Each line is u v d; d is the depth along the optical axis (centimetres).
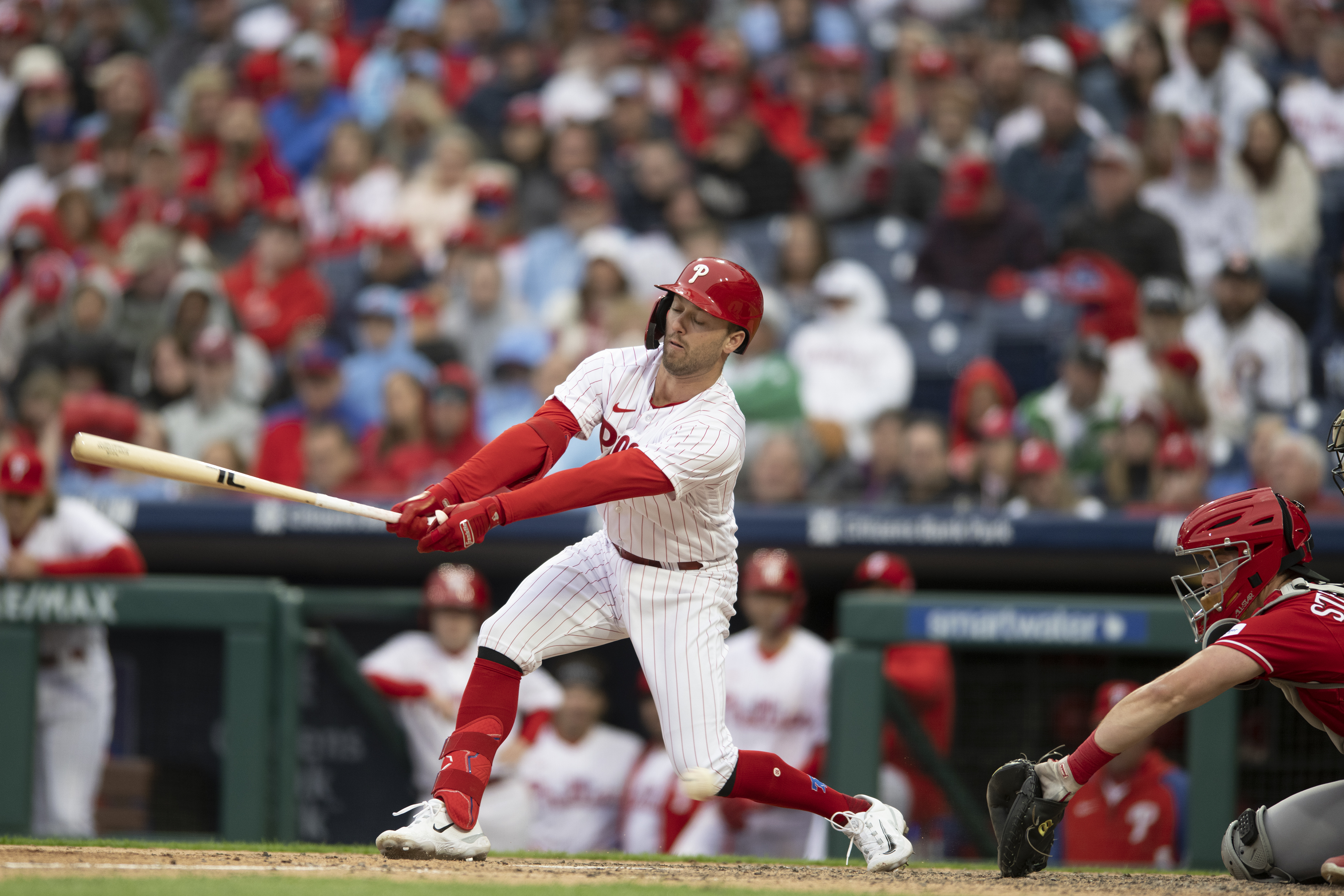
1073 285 3438
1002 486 2873
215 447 3139
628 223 3922
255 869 1260
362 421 3391
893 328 3481
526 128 4081
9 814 2256
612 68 4328
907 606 2200
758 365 3206
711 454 1240
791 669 2327
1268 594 1316
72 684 2311
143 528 2794
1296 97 4000
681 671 1295
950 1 4419
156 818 2408
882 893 1181
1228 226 3619
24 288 3791
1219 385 3225
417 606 2414
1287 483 2794
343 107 4503
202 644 2442
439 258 3891
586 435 1342
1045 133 3766
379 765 2427
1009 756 2216
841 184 3859
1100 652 2172
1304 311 3572
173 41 4841
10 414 3625
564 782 2455
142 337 3603
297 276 3756
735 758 1312
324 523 2744
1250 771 2073
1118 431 2930
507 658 1354
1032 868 1343
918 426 2927
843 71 4088
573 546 1396
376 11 4966
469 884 1173
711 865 1498
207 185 4225
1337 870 1312
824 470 3114
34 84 4525
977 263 3534
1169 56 4025
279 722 2325
